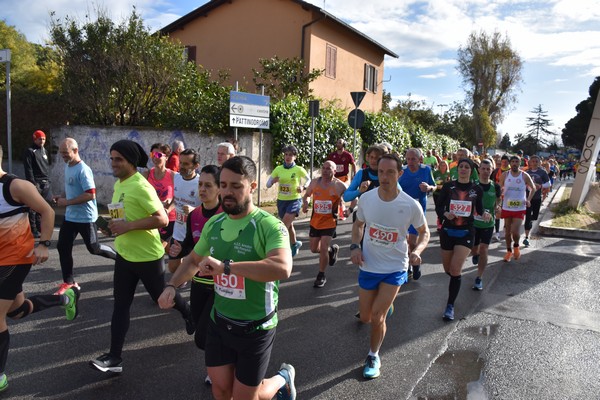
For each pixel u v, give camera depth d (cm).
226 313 263
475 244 669
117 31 1234
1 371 353
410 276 720
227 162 254
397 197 397
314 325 515
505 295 645
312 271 738
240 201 252
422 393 377
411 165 657
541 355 454
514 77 4644
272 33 1973
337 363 425
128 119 1333
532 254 906
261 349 262
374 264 406
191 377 389
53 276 648
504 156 1080
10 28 2270
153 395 359
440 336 496
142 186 391
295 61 1706
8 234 348
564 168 4688
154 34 1334
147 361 414
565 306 604
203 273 240
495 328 522
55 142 1295
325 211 643
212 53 2114
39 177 938
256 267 239
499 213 851
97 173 1254
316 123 1515
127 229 377
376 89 2575
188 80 1304
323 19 1927
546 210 1489
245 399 265
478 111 4669
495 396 375
